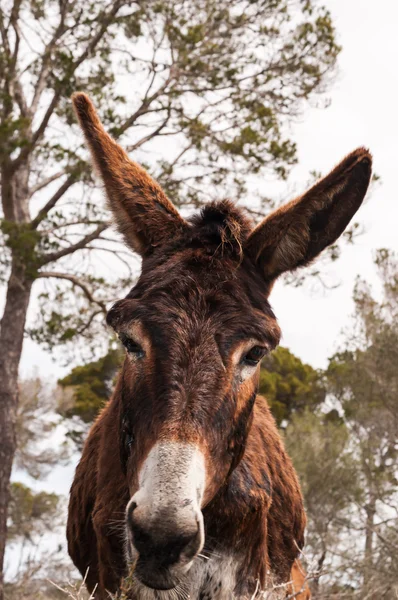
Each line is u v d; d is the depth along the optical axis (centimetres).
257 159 1570
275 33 1599
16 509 2086
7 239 1439
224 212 410
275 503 478
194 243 392
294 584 512
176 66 1592
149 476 317
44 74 1661
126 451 371
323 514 1356
